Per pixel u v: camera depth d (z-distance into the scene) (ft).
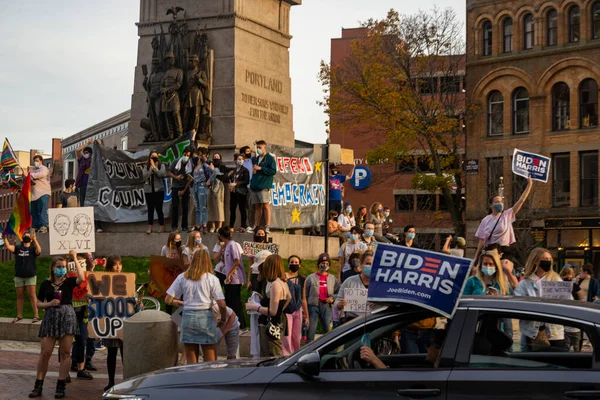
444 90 191.42
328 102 193.98
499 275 45.62
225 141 92.48
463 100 206.59
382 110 186.09
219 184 86.69
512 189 185.26
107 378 54.90
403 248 27.50
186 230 88.02
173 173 87.86
